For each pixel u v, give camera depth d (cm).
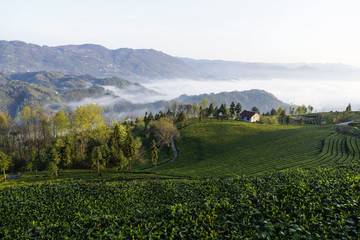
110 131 9919
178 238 1877
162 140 11475
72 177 6406
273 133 11431
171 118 15312
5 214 2836
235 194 2789
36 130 10794
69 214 2645
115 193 3394
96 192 3484
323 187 2480
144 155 10625
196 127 13538
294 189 2525
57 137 10494
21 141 10700
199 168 7619
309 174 3269
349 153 7406
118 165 7619
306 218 1961
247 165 7300
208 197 2756
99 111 9169
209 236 1831
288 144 9281
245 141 10556
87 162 8156
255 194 2539
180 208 2286
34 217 2683
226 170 6925
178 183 3944
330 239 1653
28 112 10812
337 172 3219
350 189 2325
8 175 7244
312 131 11225
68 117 9312
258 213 2095
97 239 1939
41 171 8062
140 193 3384
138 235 1878
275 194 2544
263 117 16612
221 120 16250
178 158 9725
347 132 10394
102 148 8019
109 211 2642
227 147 10088
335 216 1872
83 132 9256
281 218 1973
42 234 2134
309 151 8038
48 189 3781
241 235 1828
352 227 1708
